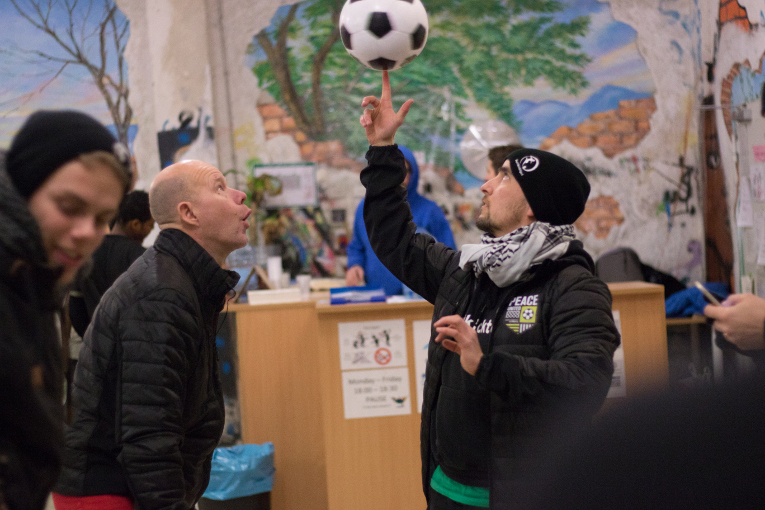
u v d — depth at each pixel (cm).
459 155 526
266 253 511
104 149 91
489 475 158
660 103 517
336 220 540
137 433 156
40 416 85
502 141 521
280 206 536
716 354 378
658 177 520
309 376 342
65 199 88
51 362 90
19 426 83
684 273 520
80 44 533
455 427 163
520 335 161
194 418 174
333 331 302
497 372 143
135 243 302
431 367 175
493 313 168
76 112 91
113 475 165
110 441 165
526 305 162
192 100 532
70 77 535
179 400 163
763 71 390
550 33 518
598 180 523
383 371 303
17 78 532
